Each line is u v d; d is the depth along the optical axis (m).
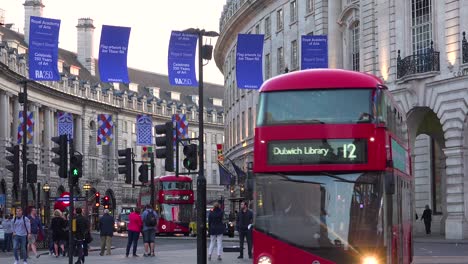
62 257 32.09
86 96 104.38
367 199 15.48
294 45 58.03
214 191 133.50
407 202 21.31
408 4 43.41
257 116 16.25
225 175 65.62
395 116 18.33
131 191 114.69
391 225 15.82
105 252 36.06
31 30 31.86
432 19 42.03
